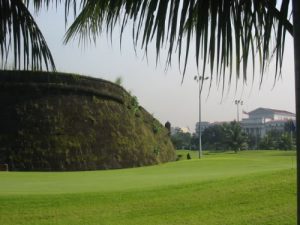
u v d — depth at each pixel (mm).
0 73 41438
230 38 3592
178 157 58469
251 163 37094
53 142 40344
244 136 93125
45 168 38812
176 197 12328
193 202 11664
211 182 14211
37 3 5332
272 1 3611
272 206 10406
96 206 11898
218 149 112500
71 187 16234
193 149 119438
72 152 40500
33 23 5348
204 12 3562
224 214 10344
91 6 4199
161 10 3572
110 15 3883
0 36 5266
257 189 11953
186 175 22484
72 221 10648
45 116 41375
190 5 3586
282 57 3602
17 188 16031
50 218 10961
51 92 42688
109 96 46312
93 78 45531
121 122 46094
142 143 47406
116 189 14688
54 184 17969
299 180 3273
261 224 9297
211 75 3590
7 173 28375
